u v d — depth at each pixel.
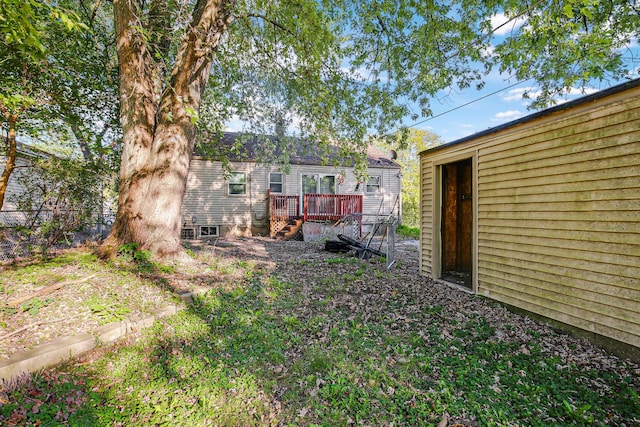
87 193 6.25
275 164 12.56
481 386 2.68
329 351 3.29
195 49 5.41
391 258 7.33
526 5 5.25
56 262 4.92
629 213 2.99
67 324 3.12
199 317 3.90
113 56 7.29
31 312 3.19
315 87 7.45
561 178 3.64
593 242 3.31
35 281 4.03
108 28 7.70
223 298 4.55
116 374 2.65
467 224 6.30
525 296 4.11
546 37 5.07
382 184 15.88
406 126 7.54
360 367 2.99
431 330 3.80
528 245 4.07
